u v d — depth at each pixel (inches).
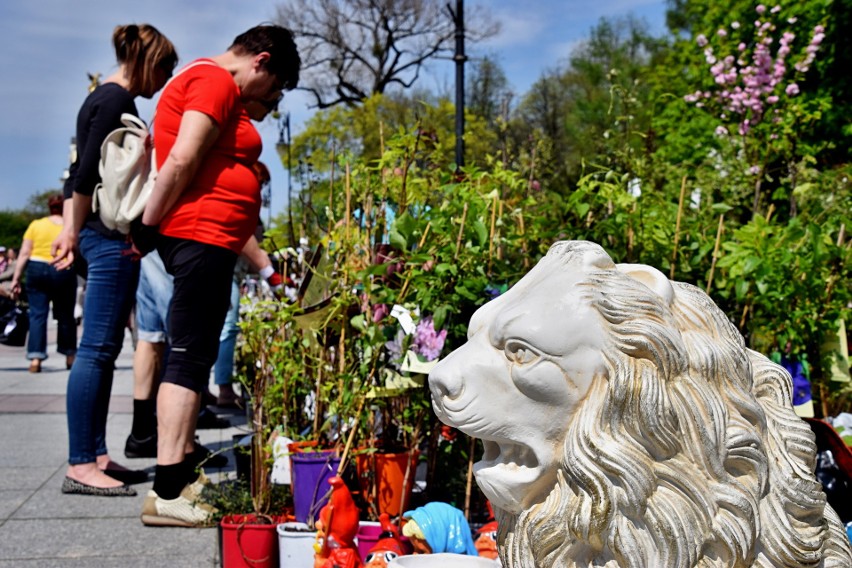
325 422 148.9
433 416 142.8
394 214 160.6
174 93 156.9
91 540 155.6
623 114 237.0
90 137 175.5
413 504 144.3
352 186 161.0
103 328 187.0
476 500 146.5
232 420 273.1
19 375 406.9
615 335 63.3
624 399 61.7
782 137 234.7
